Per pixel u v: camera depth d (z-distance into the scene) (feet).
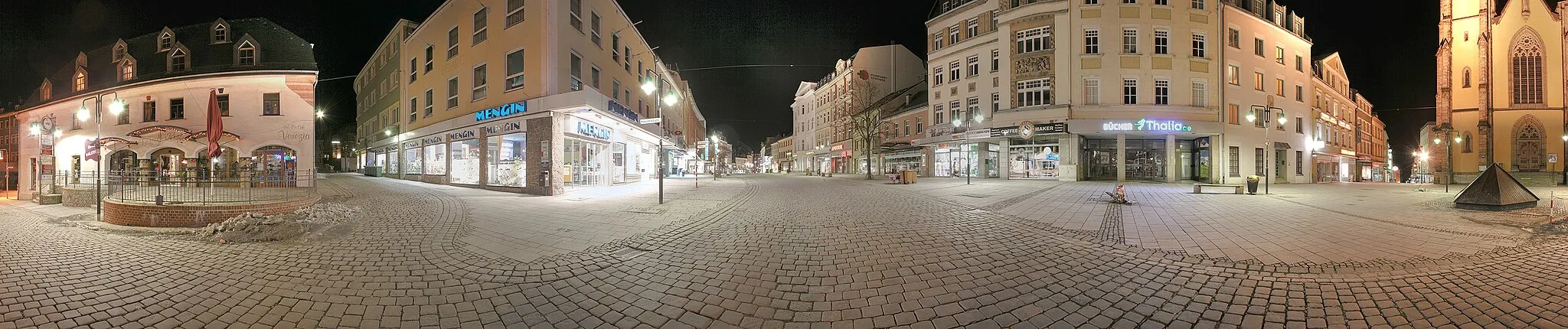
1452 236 23.43
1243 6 94.84
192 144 67.00
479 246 20.92
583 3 62.18
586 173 63.93
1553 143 91.86
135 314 12.00
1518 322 11.32
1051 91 88.94
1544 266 16.46
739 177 142.41
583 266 17.25
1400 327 11.15
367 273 16.08
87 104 72.13
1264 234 24.56
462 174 63.93
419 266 17.08
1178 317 11.89
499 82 58.39
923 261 18.07
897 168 133.39
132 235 24.64
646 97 91.66
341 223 26.81
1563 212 33.55
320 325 11.39
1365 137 154.40
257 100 68.39
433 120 71.20
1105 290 14.14
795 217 31.73
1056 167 91.30
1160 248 20.74
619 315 12.13
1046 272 16.37
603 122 64.69
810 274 16.14
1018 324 11.39
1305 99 103.71
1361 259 18.29
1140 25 86.94
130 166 68.80
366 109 115.24
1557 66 92.68
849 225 27.96
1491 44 95.86
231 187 35.01
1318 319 11.66
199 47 71.15
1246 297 13.39
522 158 54.80
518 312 12.32
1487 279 14.85
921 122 121.90
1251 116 74.49
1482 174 37.73
